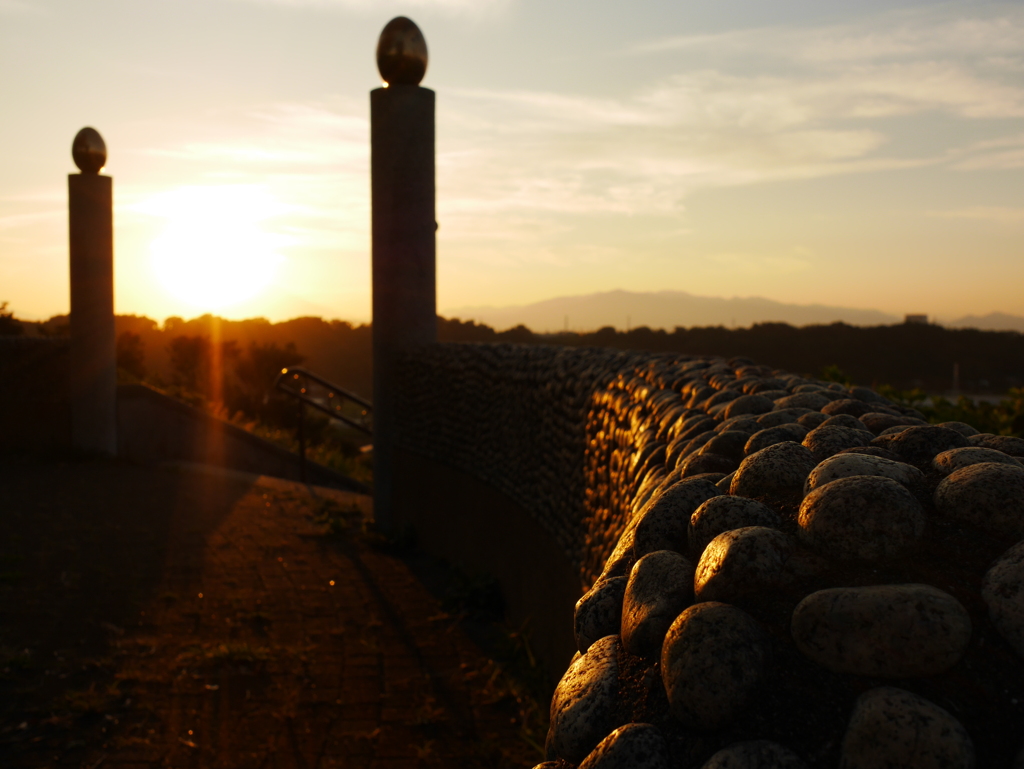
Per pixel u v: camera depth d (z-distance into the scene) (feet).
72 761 10.37
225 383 56.70
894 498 4.29
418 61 24.63
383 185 24.99
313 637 15.17
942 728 3.31
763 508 4.92
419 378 23.71
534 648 14.99
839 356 55.31
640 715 4.29
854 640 3.70
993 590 3.84
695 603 4.49
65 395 30.58
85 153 29.66
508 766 10.80
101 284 30.30
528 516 15.75
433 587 19.10
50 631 14.25
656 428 9.13
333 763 10.72
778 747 3.53
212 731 11.34
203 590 17.15
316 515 25.73
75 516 22.33
